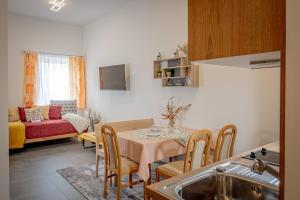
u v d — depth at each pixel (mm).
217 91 3430
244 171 1414
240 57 929
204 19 973
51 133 5422
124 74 4969
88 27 6504
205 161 2443
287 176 630
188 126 3840
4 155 1871
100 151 3467
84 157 4582
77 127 5684
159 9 4223
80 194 2977
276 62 1113
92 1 4918
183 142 2953
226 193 1376
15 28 5711
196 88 3713
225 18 907
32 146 5438
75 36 6684
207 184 1348
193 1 1012
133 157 2789
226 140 2584
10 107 5684
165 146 2820
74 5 5145
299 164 604
